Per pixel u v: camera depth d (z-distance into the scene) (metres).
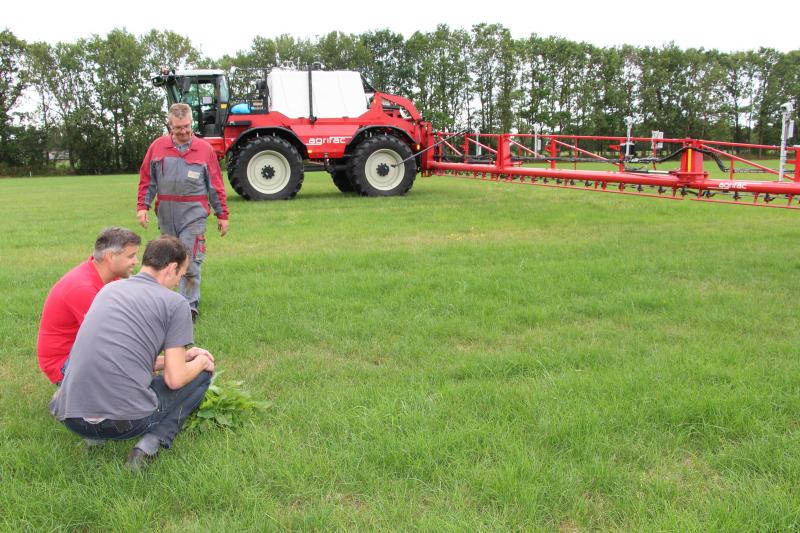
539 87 53.09
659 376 3.62
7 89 50.66
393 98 14.66
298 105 13.78
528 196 14.70
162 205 5.04
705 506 2.41
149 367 2.77
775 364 3.81
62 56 50.19
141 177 5.14
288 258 7.27
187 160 5.02
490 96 54.22
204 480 2.58
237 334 4.59
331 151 13.95
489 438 2.90
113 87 50.25
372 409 3.21
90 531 2.38
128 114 51.44
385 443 2.87
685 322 4.80
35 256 7.94
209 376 3.03
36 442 2.95
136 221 11.38
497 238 8.67
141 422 2.74
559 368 3.85
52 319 3.06
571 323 4.83
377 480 2.61
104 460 2.79
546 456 2.76
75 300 3.02
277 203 13.06
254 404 3.27
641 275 6.30
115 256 3.13
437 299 5.42
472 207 12.23
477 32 52.59
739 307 5.09
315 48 56.50
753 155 49.84
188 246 5.00
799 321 4.74
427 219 10.55
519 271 6.46
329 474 2.68
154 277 2.88
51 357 3.09
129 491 2.57
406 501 2.49
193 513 2.45
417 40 52.84
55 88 50.97
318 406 3.30
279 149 13.43
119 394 2.65
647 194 8.24
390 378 3.72
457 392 3.43
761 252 7.42
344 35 55.62
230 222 10.38
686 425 3.06
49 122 51.47
